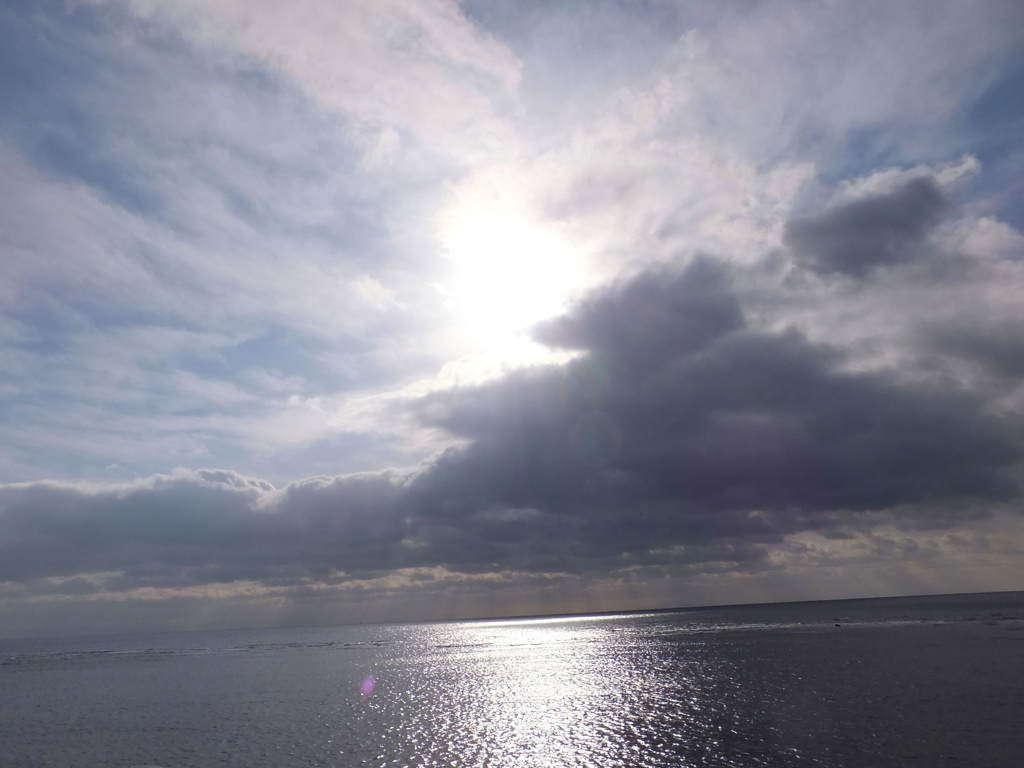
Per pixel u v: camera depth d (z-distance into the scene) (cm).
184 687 8500
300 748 4559
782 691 5778
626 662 9188
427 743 4547
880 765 3444
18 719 6300
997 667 6291
